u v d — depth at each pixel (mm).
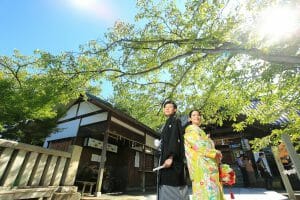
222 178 2764
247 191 8531
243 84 5004
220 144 13328
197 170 2738
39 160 4398
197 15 4809
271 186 10031
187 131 3027
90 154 11438
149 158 15125
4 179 3719
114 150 13133
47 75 5887
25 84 5840
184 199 2234
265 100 5164
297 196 6230
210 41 4715
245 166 11336
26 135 7383
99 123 10570
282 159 7238
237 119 10188
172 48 6340
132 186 12477
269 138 5660
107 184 10719
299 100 4984
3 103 5695
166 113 2902
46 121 7688
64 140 11586
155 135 14359
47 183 4426
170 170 2314
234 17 4332
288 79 4633
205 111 7043
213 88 5762
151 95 7734
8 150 3871
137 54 6520
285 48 4164
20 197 3789
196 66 6277
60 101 6289
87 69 6152
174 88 6840
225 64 5305
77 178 9977
